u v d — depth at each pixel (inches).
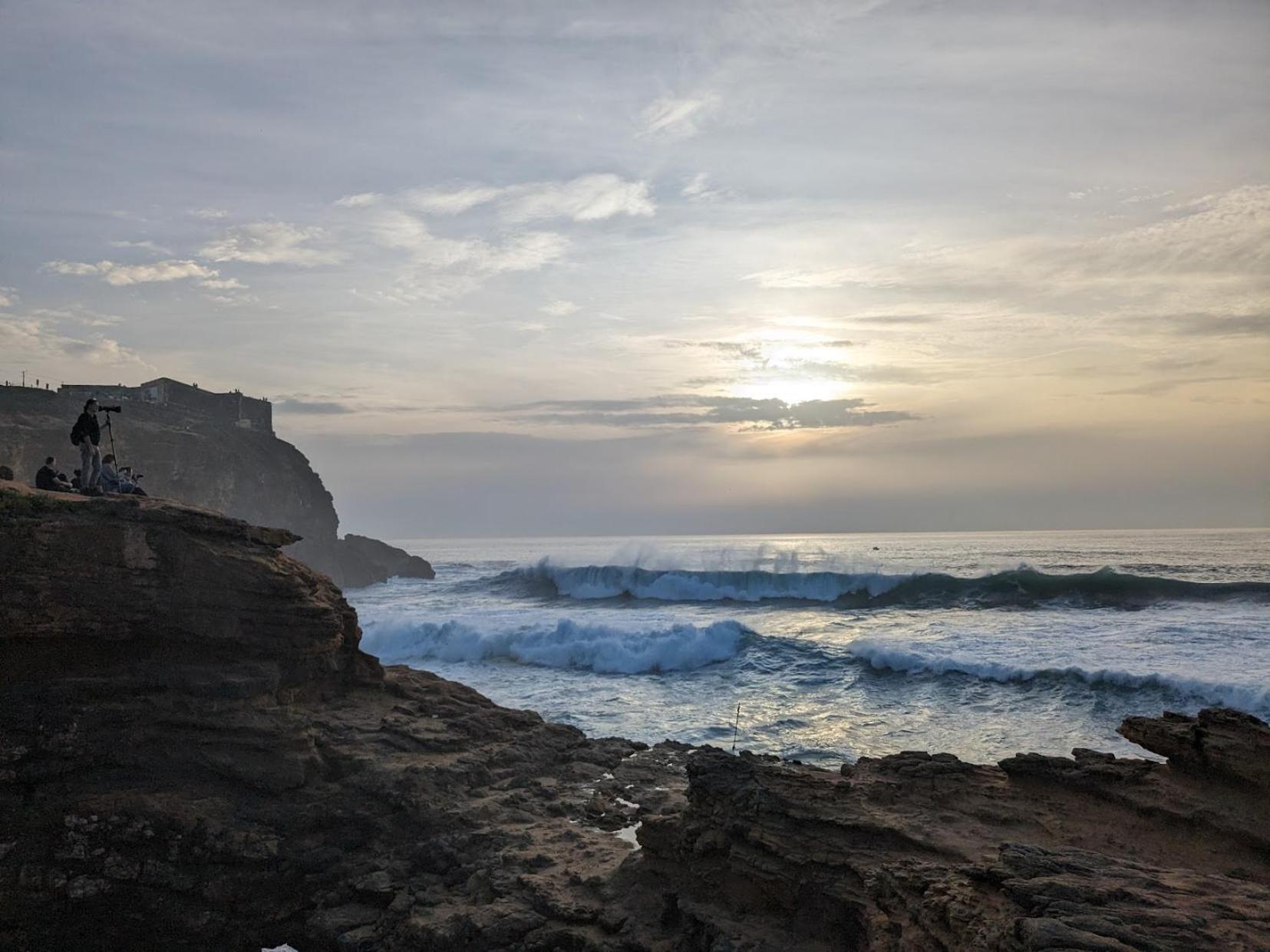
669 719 1000.9
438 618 1562.5
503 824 632.4
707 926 473.7
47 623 595.5
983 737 903.1
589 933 497.0
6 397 3009.4
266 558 679.1
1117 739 881.5
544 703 1078.4
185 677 632.4
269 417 4461.1
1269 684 936.9
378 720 718.5
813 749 873.5
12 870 557.0
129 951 574.6
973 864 411.2
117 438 3083.2
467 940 507.2
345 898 584.7
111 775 600.7
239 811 604.4
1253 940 315.9
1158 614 1528.1
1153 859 433.7
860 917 434.9
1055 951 312.2
